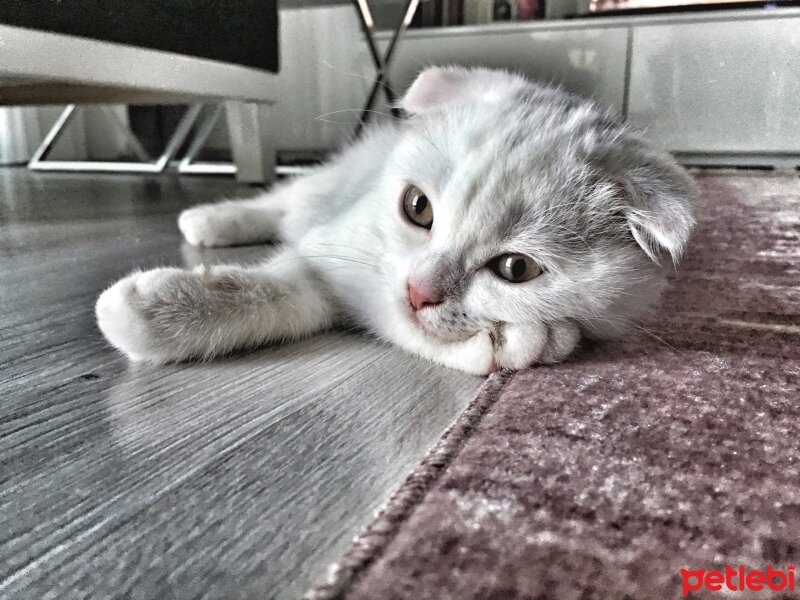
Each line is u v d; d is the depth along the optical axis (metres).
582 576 0.11
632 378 0.21
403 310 0.23
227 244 0.39
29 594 0.11
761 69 0.83
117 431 0.16
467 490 0.14
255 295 0.23
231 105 0.70
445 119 0.25
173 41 0.50
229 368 0.21
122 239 0.41
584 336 0.24
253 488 0.14
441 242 0.22
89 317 0.25
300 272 0.26
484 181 0.22
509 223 0.22
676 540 0.12
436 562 0.11
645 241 0.23
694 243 0.40
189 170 0.86
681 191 0.23
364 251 0.25
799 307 0.30
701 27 0.83
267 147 0.70
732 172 0.82
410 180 0.24
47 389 0.19
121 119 1.02
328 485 0.14
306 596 0.11
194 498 0.13
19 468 0.14
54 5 0.39
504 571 0.11
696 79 0.85
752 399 0.19
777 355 0.23
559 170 0.23
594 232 0.23
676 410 0.18
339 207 0.29
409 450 0.16
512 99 0.27
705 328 0.27
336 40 0.82
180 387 0.19
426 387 0.20
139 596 0.11
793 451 0.16
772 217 0.52
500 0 0.94
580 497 0.14
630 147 0.25
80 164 0.90
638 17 0.85
